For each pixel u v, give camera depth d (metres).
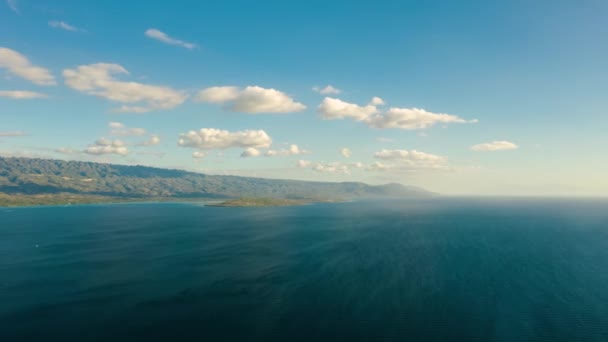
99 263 123.69
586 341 64.44
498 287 93.62
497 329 69.00
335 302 83.38
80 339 66.38
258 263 122.88
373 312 77.25
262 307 80.81
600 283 96.75
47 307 81.94
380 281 99.62
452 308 79.19
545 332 67.75
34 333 68.94
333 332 67.88
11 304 84.06
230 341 64.81
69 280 103.12
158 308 80.88
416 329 69.00
